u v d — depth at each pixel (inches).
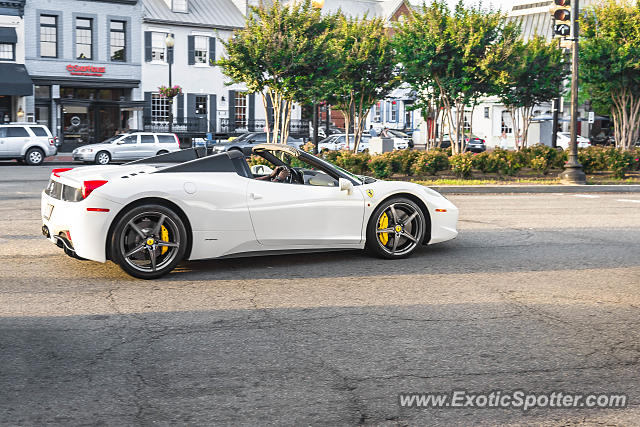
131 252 253.3
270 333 195.5
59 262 291.4
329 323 205.8
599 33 880.9
